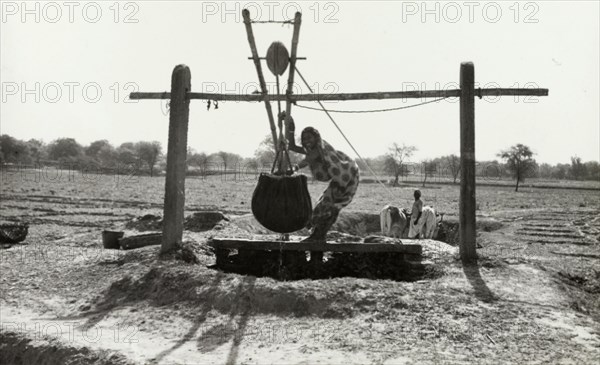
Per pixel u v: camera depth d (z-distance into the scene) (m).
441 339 7.39
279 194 9.97
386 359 6.72
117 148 124.25
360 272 11.39
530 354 6.91
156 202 47.09
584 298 9.62
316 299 8.55
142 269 10.38
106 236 16.00
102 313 9.05
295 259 11.52
